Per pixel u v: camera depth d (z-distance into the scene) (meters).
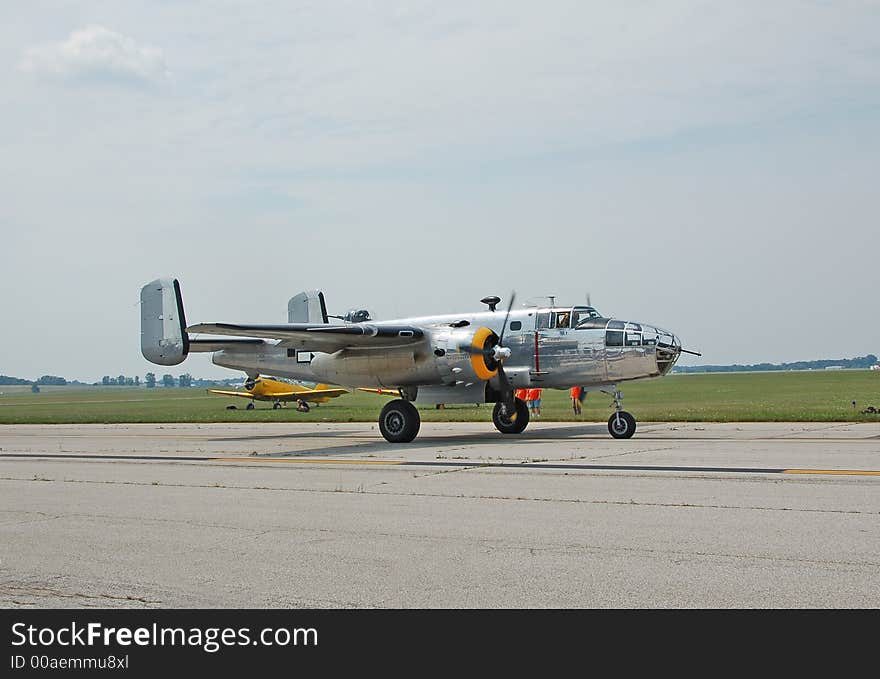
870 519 9.64
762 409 36.69
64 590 7.71
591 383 23.50
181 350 26.44
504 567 8.01
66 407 70.94
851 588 7.06
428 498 12.09
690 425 27.88
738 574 7.52
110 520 10.95
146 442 25.89
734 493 11.70
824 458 15.91
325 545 9.13
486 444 21.47
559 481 13.46
